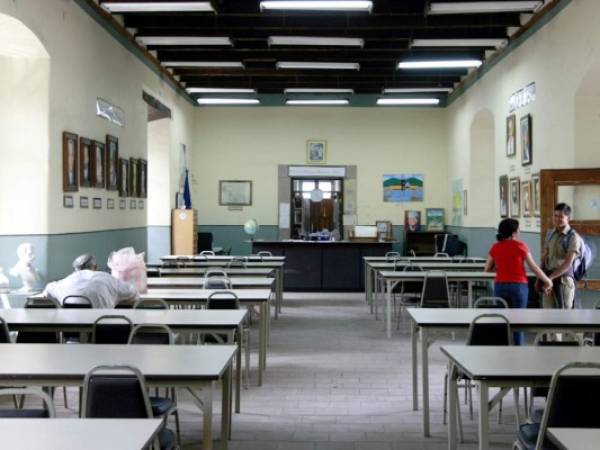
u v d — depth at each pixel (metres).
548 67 8.68
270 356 7.19
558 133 8.34
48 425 2.34
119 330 4.27
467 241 13.55
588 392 2.81
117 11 8.53
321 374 6.34
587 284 7.48
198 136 15.95
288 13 9.19
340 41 10.09
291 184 16.02
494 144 12.33
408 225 15.84
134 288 5.97
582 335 5.02
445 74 13.51
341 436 4.52
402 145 15.91
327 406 5.25
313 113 15.95
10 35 6.59
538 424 3.29
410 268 9.50
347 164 15.93
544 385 3.07
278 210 15.96
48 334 4.73
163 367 3.18
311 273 13.02
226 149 15.98
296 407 5.22
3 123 7.04
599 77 7.41
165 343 4.26
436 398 5.51
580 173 7.60
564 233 6.85
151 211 13.22
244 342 6.62
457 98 14.51
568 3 7.93
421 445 4.34
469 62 11.34
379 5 9.00
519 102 10.02
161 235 13.18
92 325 4.45
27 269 6.75
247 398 5.48
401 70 13.33
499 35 10.16
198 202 15.95
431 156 15.88
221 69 13.23
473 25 9.57
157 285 7.27
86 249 8.25
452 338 8.09
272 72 13.25
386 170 15.92
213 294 5.67
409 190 15.90
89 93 8.38
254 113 15.95
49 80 7.09
